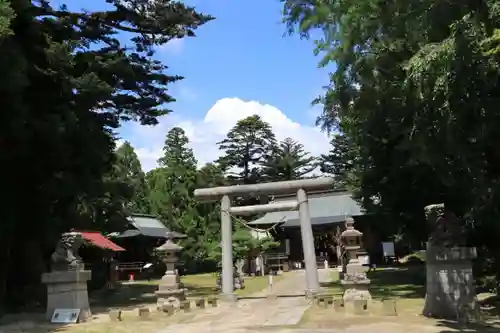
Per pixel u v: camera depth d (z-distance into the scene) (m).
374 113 13.05
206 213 48.06
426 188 17.81
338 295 19.47
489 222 15.23
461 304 12.21
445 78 8.07
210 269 47.62
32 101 18.31
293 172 63.97
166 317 15.80
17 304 20.31
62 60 18.80
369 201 22.89
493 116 8.83
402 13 9.00
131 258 44.41
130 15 21.38
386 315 13.46
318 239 44.78
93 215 32.25
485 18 7.62
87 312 15.97
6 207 18.80
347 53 10.19
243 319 14.77
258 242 33.47
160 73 23.38
